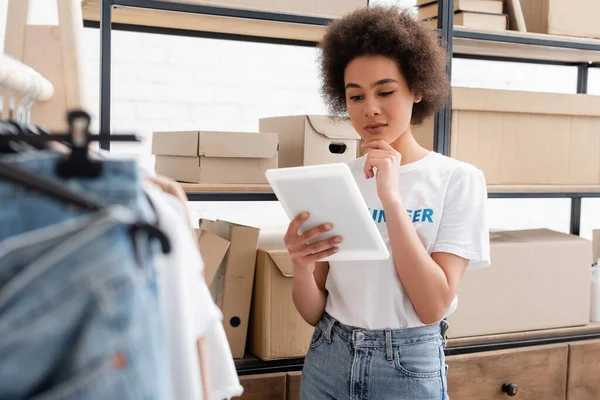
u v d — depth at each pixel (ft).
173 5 5.95
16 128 2.75
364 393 4.92
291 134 6.83
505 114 7.35
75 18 3.91
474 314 7.09
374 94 5.07
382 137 5.08
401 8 5.32
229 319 6.49
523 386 7.20
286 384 6.51
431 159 5.23
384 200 4.76
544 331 7.42
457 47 7.84
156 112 8.52
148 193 2.55
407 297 4.93
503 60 8.92
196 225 8.76
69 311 1.85
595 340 7.59
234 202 8.91
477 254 4.95
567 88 10.44
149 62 8.46
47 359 1.84
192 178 6.40
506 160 7.41
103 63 5.81
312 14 6.48
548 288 7.43
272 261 6.42
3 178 1.87
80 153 2.06
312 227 4.80
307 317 5.39
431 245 5.04
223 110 8.81
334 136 6.71
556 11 7.63
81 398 1.80
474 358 6.96
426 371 4.91
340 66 5.46
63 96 3.98
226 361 3.20
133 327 1.88
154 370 1.94
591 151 7.88
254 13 6.25
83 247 1.89
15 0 4.05
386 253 4.55
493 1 7.39
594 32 7.86
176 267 2.59
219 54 8.76
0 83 3.09
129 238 1.98
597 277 7.99
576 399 7.48
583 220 10.60
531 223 10.36
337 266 5.10
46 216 2.02
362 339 4.94
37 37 4.04
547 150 7.63
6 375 1.83
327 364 5.11
